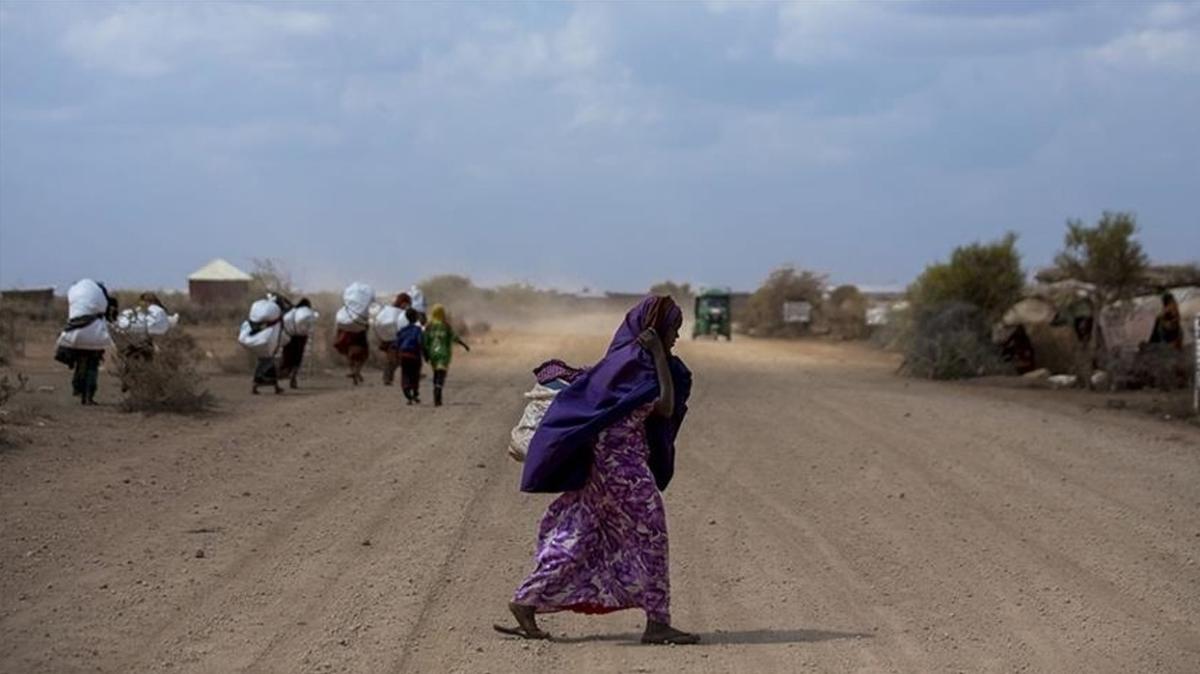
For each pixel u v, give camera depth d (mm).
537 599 9000
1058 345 35719
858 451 18516
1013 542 12438
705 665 8492
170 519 12711
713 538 12516
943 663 8555
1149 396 29047
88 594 9883
